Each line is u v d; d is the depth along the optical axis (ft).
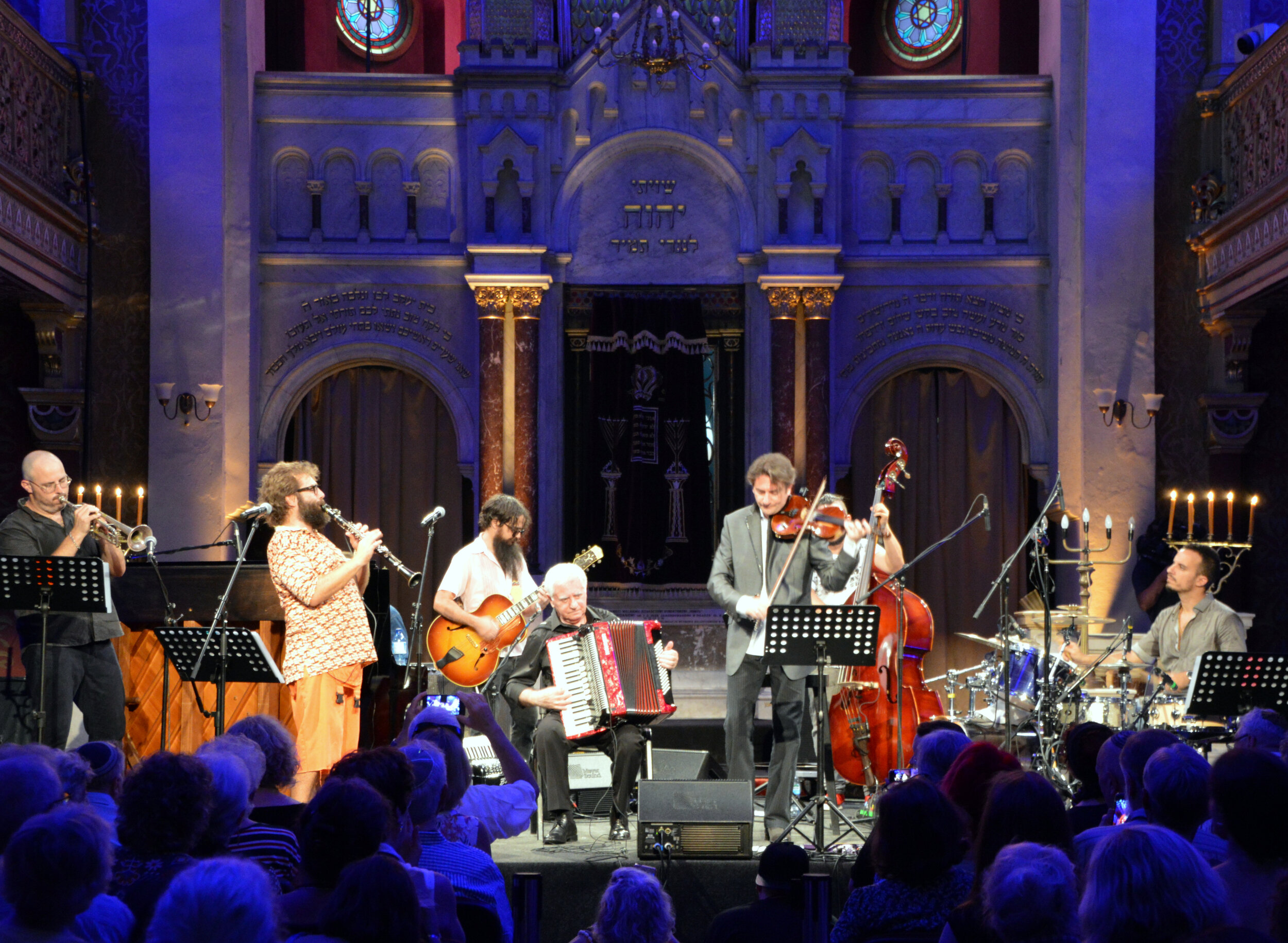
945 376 37.99
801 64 36.47
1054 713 23.53
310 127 36.88
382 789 10.84
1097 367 35.58
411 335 36.99
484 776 20.33
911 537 37.78
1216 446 36.14
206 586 22.80
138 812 9.70
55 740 20.42
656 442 36.55
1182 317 36.65
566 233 37.04
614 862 17.65
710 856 17.58
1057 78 36.45
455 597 23.04
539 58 36.52
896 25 41.63
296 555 19.57
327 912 7.60
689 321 36.83
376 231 37.06
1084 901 7.21
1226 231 34.30
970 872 10.09
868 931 9.78
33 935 7.55
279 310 36.73
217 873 6.89
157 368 35.22
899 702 20.57
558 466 36.81
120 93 36.50
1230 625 24.81
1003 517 37.55
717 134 36.88
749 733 19.11
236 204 35.76
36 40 33.17
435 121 36.96
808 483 36.27
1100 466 35.40
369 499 37.52
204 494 35.04
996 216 37.32
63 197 35.53
